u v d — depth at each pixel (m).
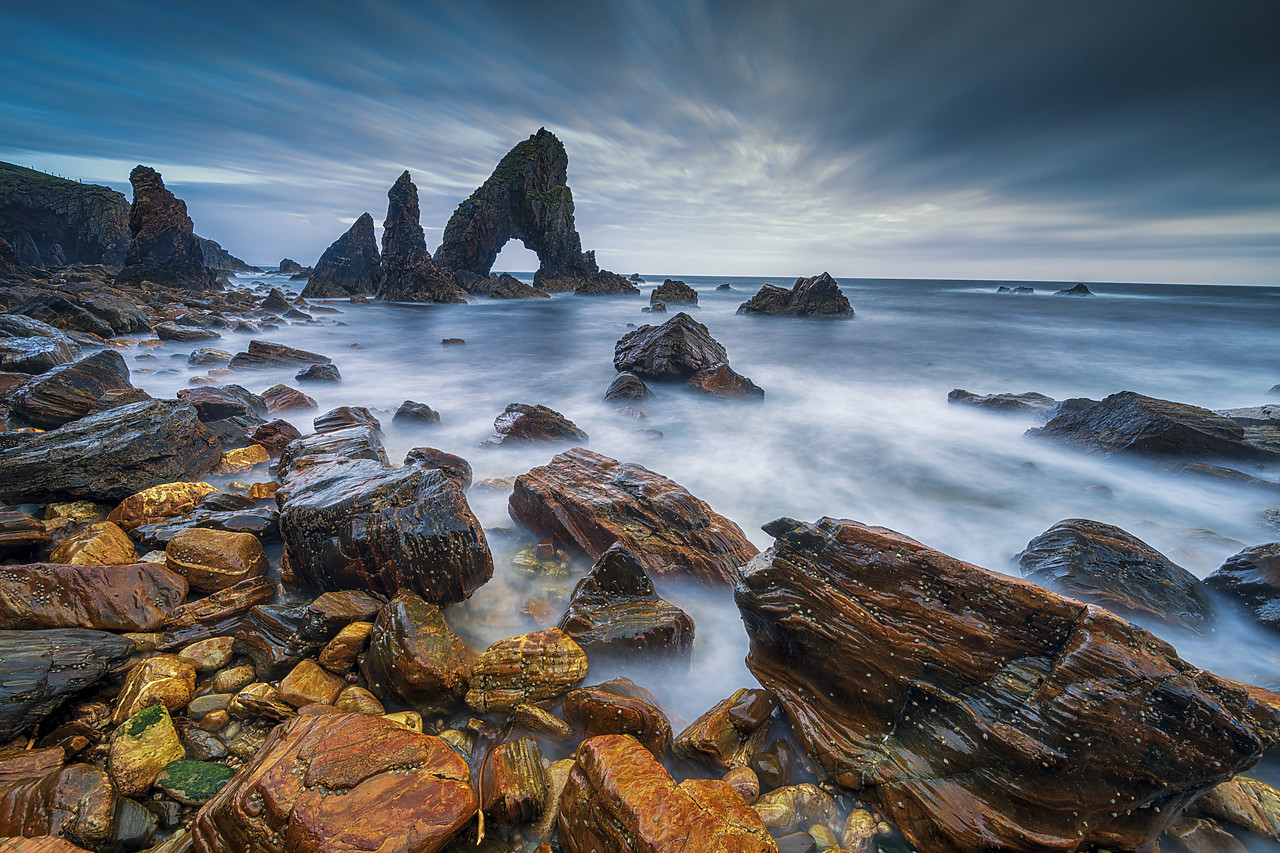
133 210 60.22
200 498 7.31
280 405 13.60
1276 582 5.84
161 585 5.14
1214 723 3.20
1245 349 31.02
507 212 82.94
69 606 4.62
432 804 3.06
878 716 3.92
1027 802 3.27
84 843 3.08
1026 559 6.99
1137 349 31.08
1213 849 3.41
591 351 28.73
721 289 119.38
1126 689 3.34
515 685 4.42
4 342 14.50
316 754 3.20
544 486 7.52
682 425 14.52
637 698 4.19
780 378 22.34
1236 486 9.77
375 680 4.47
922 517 9.30
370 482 6.00
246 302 48.56
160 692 4.11
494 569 6.61
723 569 6.36
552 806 3.47
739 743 4.05
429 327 39.78
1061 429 13.08
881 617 4.14
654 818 2.91
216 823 3.02
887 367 25.05
